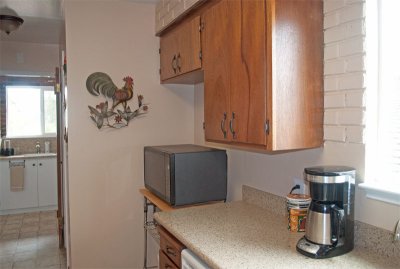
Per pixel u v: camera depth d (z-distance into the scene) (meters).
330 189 1.39
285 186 1.98
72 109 2.76
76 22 2.74
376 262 1.33
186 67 2.41
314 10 1.65
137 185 2.98
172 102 3.08
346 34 1.56
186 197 2.32
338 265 1.30
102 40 2.82
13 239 4.05
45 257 3.51
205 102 2.11
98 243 2.88
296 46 1.60
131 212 2.97
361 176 1.50
